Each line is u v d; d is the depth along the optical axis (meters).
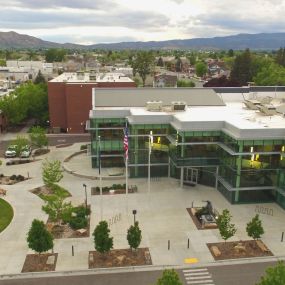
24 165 62.88
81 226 40.72
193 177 53.38
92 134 58.06
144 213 44.47
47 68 179.88
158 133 54.47
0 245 37.44
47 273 33.09
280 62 169.75
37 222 33.94
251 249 36.81
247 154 44.91
